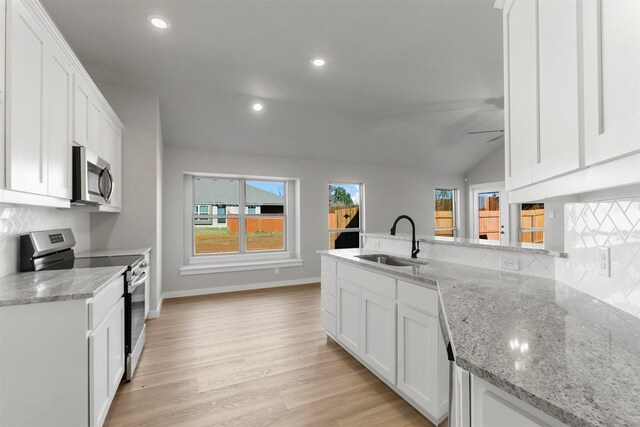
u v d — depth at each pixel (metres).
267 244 5.29
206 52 2.69
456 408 0.86
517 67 1.13
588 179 0.71
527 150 1.05
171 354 2.58
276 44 2.57
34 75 1.51
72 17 2.20
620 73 0.58
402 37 2.50
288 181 5.43
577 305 1.06
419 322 1.70
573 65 0.74
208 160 4.65
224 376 2.22
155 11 2.15
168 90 3.39
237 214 5.07
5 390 1.31
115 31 2.37
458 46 2.65
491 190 6.35
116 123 3.03
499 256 1.85
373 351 2.14
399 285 1.87
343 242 5.80
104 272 1.84
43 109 1.60
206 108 3.79
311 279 5.32
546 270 1.58
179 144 4.45
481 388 0.66
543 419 0.53
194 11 2.15
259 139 4.59
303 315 3.62
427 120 4.62
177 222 4.46
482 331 0.82
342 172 5.66
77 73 2.04
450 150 5.86
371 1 2.07
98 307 1.51
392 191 6.16
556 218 3.26
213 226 4.91
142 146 3.36
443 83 3.39
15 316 1.31
